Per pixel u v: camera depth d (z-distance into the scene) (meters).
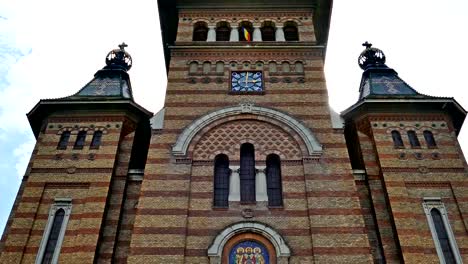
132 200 23.66
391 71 30.53
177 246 20.17
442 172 23.86
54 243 21.53
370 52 32.75
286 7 31.75
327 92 26.36
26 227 21.83
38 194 22.97
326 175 22.56
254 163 23.45
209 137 24.28
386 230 22.12
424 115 26.23
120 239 22.27
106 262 21.19
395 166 23.97
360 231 20.58
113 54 32.53
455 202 22.84
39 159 24.23
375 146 24.89
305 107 25.56
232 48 28.80
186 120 24.94
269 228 20.73
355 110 26.55
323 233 20.50
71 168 23.92
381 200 23.23
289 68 27.83
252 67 27.92
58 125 25.80
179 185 22.25
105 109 26.42
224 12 31.67
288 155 23.55
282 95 26.19
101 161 24.22
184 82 26.95
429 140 25.23
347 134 27.58
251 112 25.23
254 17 31.41
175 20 33.12
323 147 23.67
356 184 23.97
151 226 20.80
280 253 19.88
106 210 22.70
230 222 21.00
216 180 23.06
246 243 20.42
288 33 30.94
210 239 20.48
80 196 23.02
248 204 21.72
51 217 22.30
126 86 29.86
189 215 21.27
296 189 22.20
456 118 27.28
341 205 21.44
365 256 19.83
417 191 23.19
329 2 31.92
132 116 26.67
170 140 24.09
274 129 24.62
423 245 21.19
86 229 21.61
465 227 21.98
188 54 28.52
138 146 27.56
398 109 26.36
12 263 20.75
